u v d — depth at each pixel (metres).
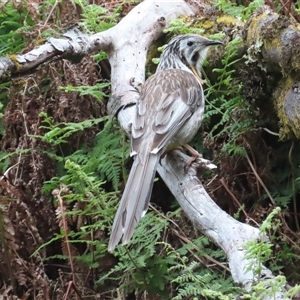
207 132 6.90
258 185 6.53
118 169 6.46
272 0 7.38
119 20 7.68
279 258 5.99
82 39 6.51
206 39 6.41
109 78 7.34
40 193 6.55
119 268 5.85
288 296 4.31
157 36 7.21
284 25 6.05
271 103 6.38
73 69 6.89
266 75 6.25
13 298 6.05
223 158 6.62
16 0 7.53
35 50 6.17
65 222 5.87
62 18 7.42
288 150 6.58
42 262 6.26
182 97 5.68
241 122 6.61
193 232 6.23
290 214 6.50
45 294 6.11
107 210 5.79
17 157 6.78
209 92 6.60
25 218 6.30
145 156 5.27
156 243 5.62
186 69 6.39
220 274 5.96
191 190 5.30
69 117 6.83
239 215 6.51
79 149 6.84
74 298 6.11
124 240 4.82
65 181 6.27
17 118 6.84
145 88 5.80
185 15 7.36
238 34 6.61
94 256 6.21
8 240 6.18
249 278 4.60
